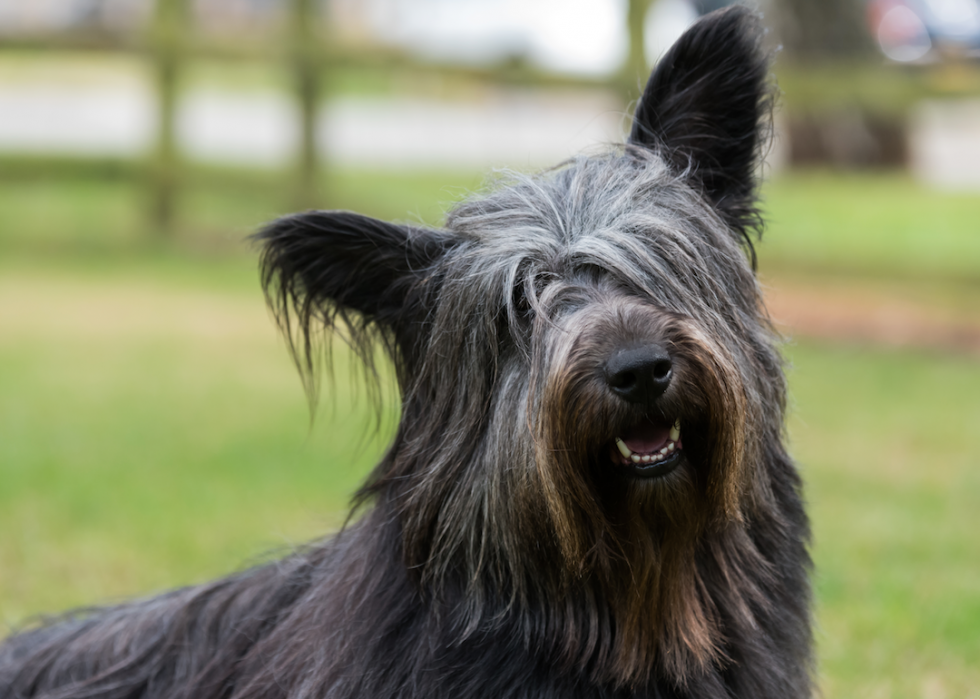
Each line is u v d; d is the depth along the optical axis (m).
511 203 4.98
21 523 9.26
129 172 25.25
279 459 11.13
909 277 19.61
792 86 20.38
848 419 12.76
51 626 5.93
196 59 23.78
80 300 19.50
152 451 11.37
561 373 4.26
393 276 4.95
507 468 4.51
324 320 5.07
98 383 14.32
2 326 17.50
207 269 22.20
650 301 4.53
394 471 4.79
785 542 4.84
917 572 8.19
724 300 4.64
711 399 4.28
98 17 41.66
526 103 36.53
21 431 12.00
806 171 29.64
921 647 6.98
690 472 4.45
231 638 5.13
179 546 8.81
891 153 29.42
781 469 4.86
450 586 4.66
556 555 4.52
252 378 14.74
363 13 38.31
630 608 4.59
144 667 5.27
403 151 31.98
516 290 4.69
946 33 33.22
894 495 10.04
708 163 5.05
